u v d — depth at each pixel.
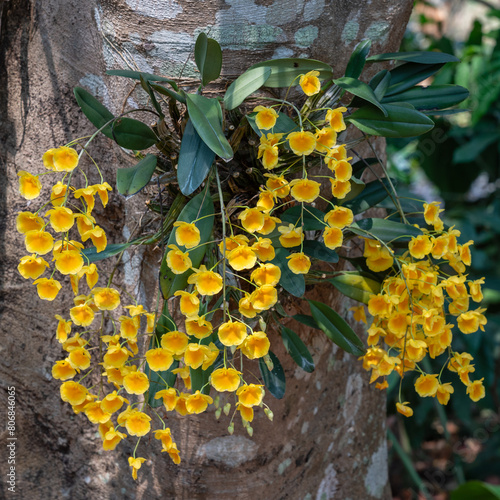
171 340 1.93
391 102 2.08
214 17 2.04
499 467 4.16
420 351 1.97
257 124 1.94
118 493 2.27
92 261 2.01
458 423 4.69
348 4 2.06
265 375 2.06
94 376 2.22
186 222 1.94
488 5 3.89
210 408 2.16
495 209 4.13
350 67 2.04
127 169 1.98
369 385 2.36
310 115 2.03
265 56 2.06
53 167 1.92
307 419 2.26
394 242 2.05
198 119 1.94
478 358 3.48
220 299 1.95
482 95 3.52
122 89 2.10
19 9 2.15
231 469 2.20
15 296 2.25
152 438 2.20
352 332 2.04
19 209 2.22
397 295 1.97
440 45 3.66
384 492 2.45
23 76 2.17
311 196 1.94
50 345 2.25
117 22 2.06
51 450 2.30
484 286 3.85
